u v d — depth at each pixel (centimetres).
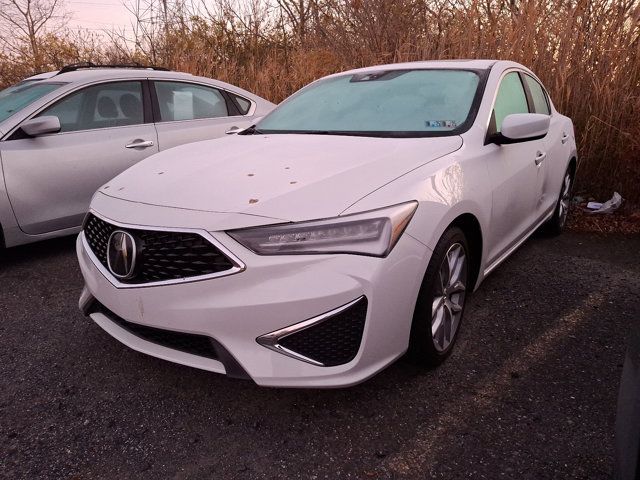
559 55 548
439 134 279
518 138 279
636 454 119
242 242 195
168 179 240
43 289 352
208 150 286
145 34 904
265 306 192
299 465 190
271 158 252
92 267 233
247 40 891
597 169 531
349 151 253
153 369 254
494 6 636
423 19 736
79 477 187
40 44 966
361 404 224
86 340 283
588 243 439
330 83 368
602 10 552
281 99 778
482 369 249
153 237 208
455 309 253
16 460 196
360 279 194
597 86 523
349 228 197
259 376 196
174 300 202
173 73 495
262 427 211
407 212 209
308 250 193
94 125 428
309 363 197
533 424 210
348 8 781
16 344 280
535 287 345
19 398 233
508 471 185
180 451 199
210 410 222
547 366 252
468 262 264
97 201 244
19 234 384
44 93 412
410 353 234
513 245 333
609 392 230
